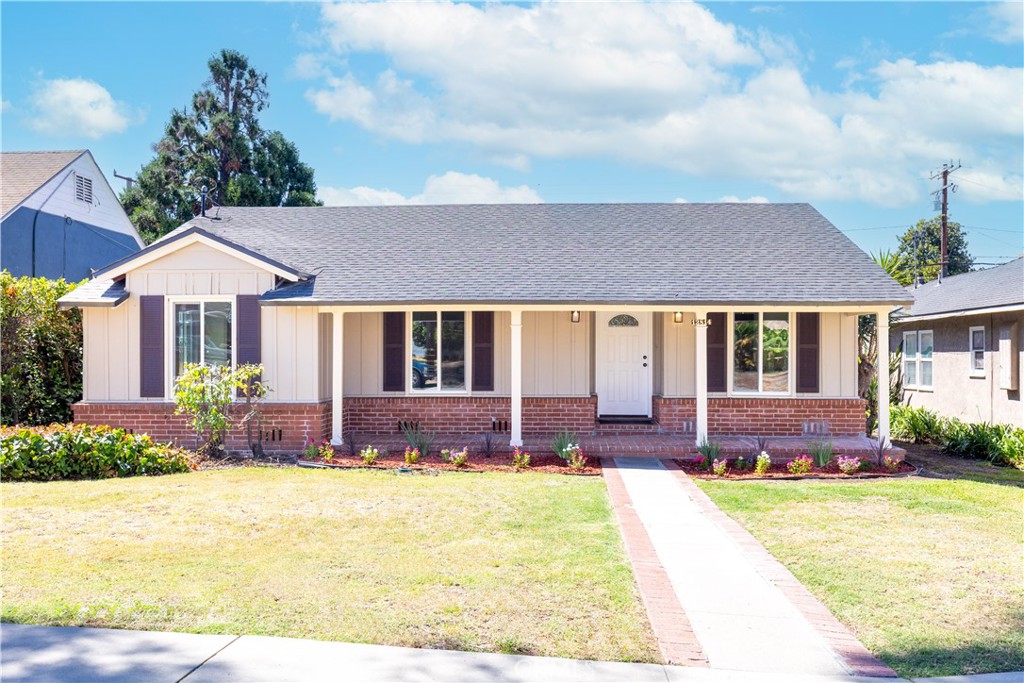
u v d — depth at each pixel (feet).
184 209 116.78
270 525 27.73
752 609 20.15
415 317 51.93
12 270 74.84
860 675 16.07
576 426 51.90
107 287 48.24
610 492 35.50
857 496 35.01
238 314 47.16
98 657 15.90
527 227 57.06
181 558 23.25
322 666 15.64
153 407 47.29
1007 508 32.76
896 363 74.74
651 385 54.03
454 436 50.39
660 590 21.30
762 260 50.57
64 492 33.68
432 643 17.04
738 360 50.88
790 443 46.96
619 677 15.58
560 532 27.55
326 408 48.98
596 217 58.95
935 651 17.60
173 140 119.44
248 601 19.43
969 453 52.54
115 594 19.77
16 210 75.36
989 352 62.95
